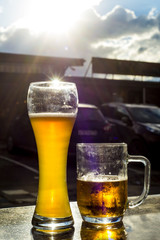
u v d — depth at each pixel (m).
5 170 7.81
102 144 1.01
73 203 1.42
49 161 1.01
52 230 0.96
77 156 1.05
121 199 1.00
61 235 0.92
